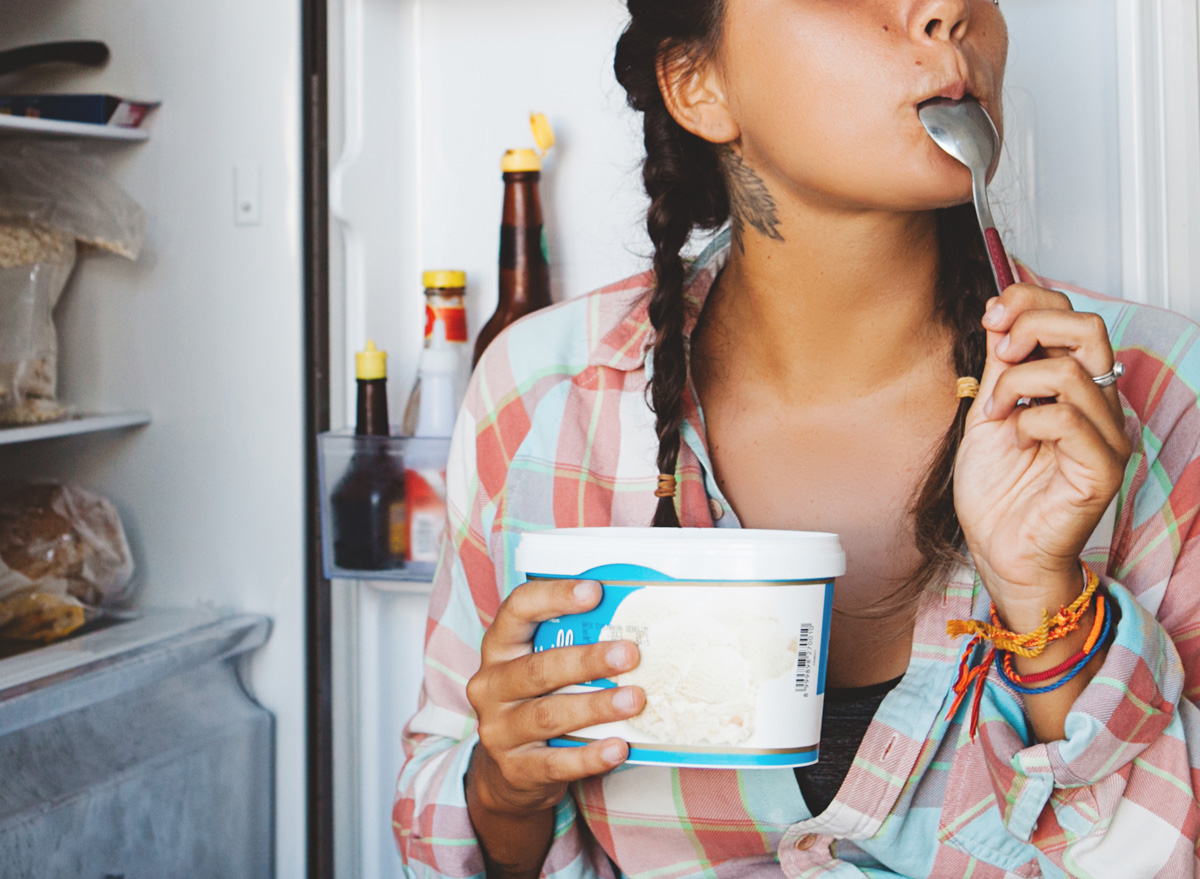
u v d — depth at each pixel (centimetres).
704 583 62
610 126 145
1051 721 71
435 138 152
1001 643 68
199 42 150
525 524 97
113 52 154
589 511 95
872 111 70
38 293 142
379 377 136
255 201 149
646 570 62
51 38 157
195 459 154
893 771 80
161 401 155
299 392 148
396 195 152
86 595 146
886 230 79
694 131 85
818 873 84
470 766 85
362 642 151
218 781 142
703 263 98
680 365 89
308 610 149
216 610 152
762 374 91
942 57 69
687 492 91
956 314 84
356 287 148
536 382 100
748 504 91
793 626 62
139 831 130
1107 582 71
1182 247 123
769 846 87
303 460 149
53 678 120
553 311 105
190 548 154
